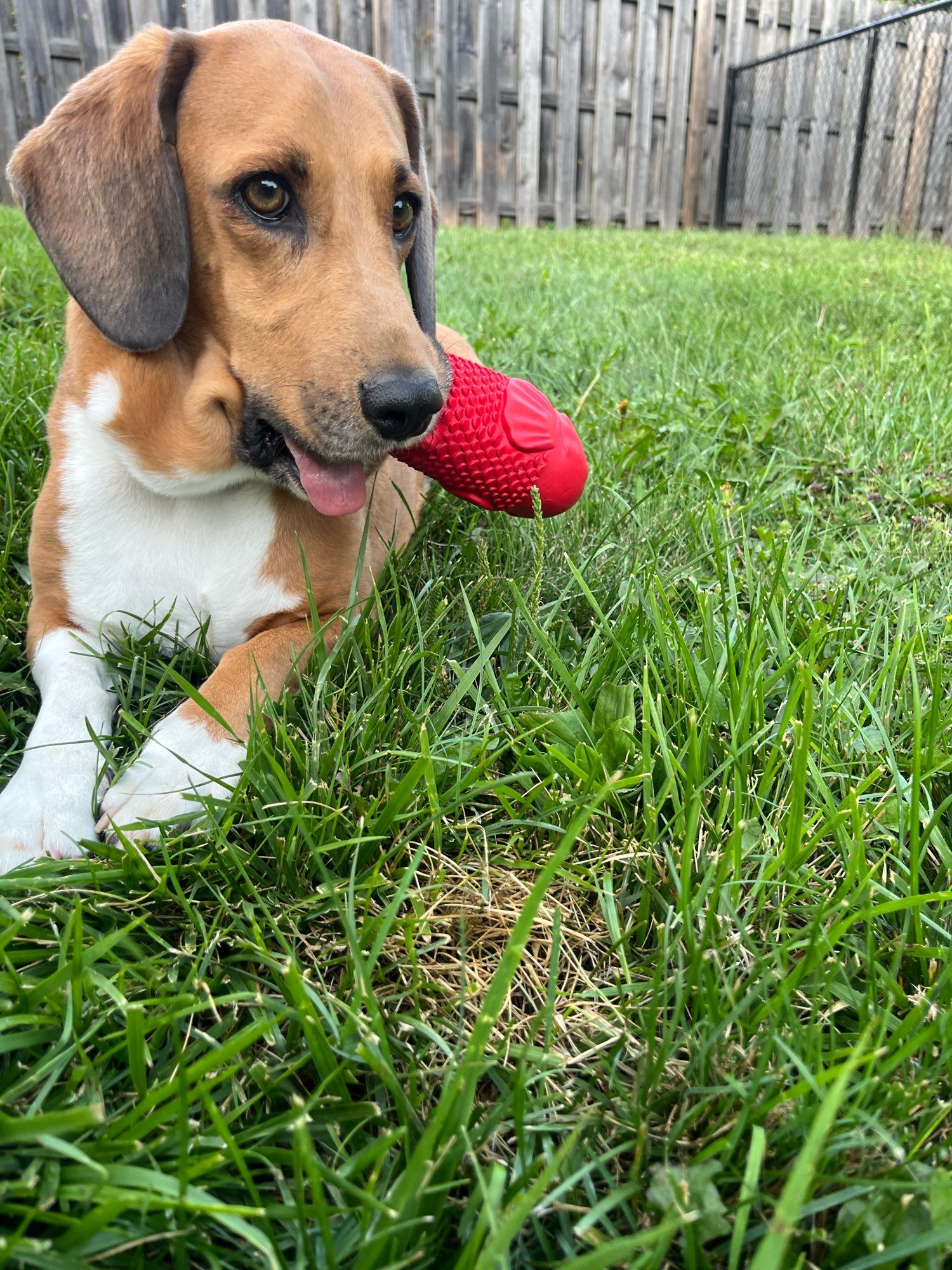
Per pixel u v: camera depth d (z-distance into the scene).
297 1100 0.26
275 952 0.33
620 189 2.67
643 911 0.35
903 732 0.45
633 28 2.54
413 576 0.58
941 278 1.81
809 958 0.31
